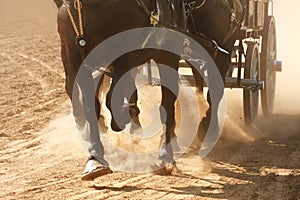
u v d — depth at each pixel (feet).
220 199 32.63
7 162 38.81
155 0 34.40
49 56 78.28
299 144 43.55
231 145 43.14
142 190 33.86
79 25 32.45
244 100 46.29
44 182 35.06
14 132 45.55
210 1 39.24
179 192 33.63
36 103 54.34
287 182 35.45
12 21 111.75
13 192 33.19
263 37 49.80
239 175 36.70
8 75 66.23
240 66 44.04
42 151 41.37
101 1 32.27
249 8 44.60
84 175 32.27
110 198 32.45
